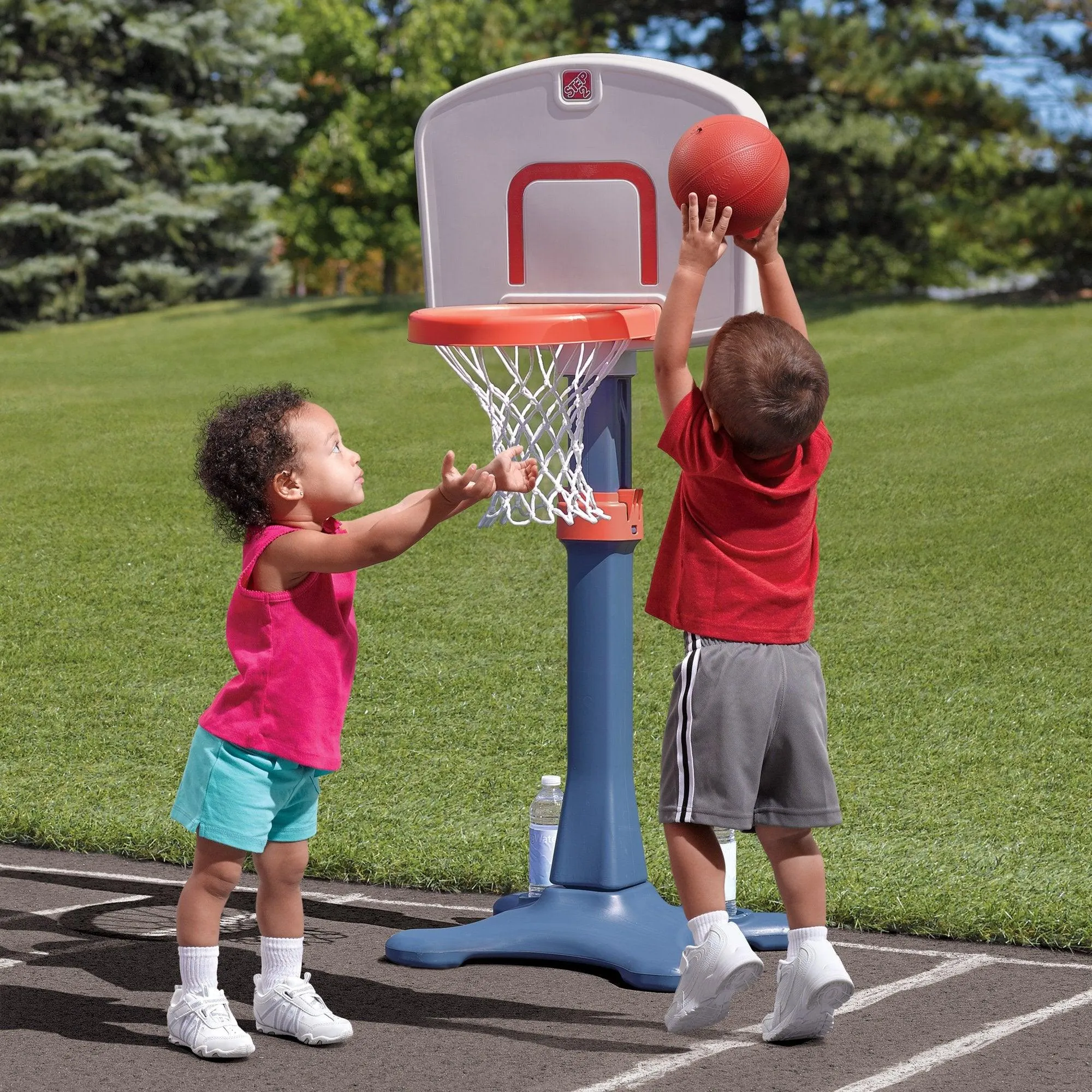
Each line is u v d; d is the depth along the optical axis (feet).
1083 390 70.54
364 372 84.28
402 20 211.20
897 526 48.29
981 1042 15.30
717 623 14.87
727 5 115.44
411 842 23.62
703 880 14.66
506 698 32.91
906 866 22.41
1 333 117.60
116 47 122.42
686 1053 15.10
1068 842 23.72
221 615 40.22
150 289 123.44
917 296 108.06
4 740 30.71
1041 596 40.24
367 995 17.03
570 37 116.67
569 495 18.47
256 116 126.21
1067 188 102.22
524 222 19.62
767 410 14.44
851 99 111.55
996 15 104.27
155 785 27.73
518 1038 15.58
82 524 50.34
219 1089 14.14
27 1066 14.70
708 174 15.99
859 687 33.42
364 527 15.02
